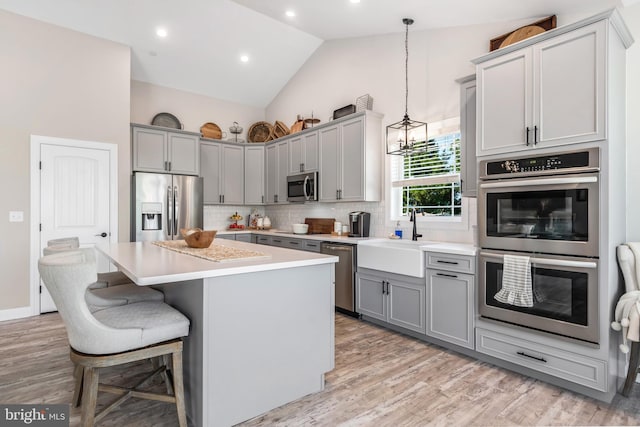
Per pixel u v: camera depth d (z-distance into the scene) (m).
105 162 4.19
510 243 2.44
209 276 1.70
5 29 3.61
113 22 4.05
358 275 3.66
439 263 2.89
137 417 1.91
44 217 3.83
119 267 1.91
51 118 3.86
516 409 2.00
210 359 1.74
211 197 5.45
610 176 2.03
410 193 3.92
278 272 1.99
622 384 2.22
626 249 2.10
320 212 5.08
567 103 2.16
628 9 2.40
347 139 4.21
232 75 5.36
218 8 4.12
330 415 1.94
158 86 5.30
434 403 2.06
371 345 2.98
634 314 1.96
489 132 2.57
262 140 6.07
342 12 3.64
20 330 3.31
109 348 1.55
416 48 3.79
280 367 2.01
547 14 2.81
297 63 5.34
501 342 2.51
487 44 3.21
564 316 2.19
